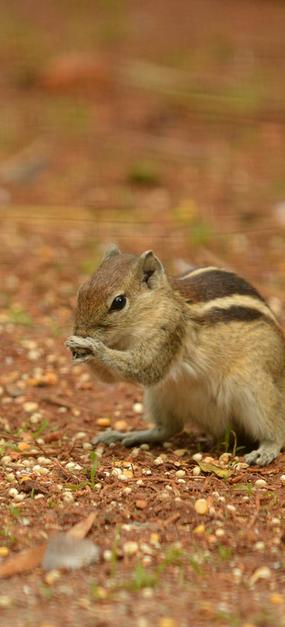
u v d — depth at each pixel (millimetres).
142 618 8172
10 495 10586
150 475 11242
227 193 22219
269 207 21375
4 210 21125
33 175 22984
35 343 15695
